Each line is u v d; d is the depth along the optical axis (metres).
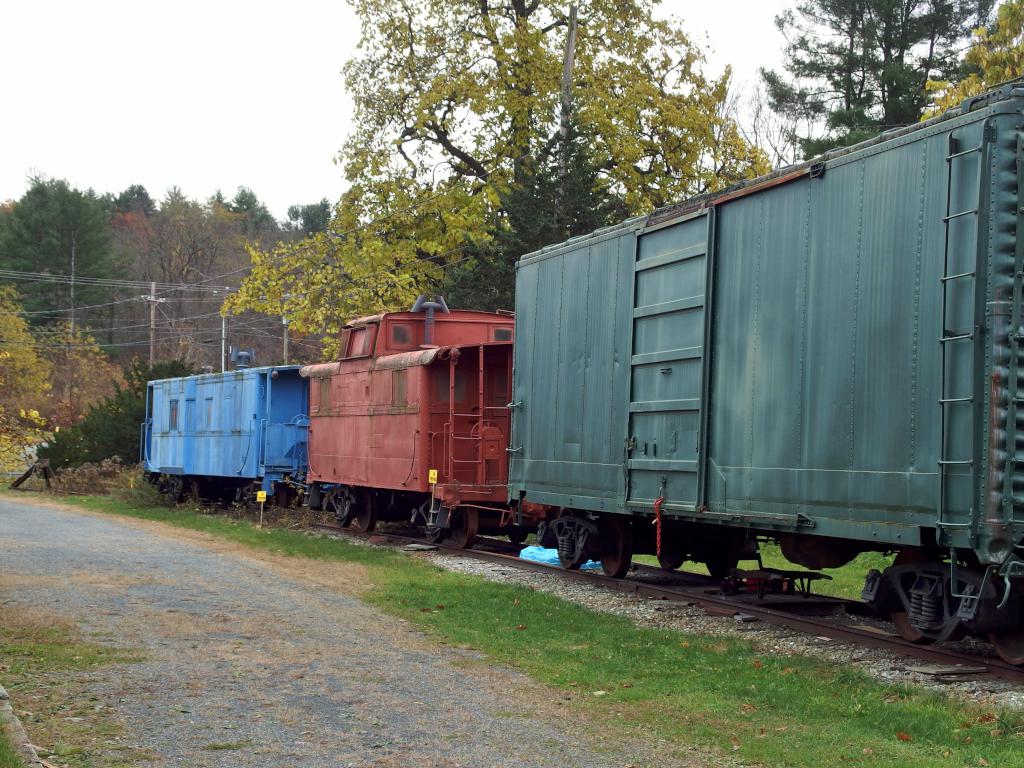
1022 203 7.36
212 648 8.76
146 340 74.31
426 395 17.16
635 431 11.71
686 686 7.77
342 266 28.22
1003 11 17.83
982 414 7.32
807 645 9.33
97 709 6.77
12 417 24.44
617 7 28.50
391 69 29.23
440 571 14.16
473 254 27.05
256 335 72.69
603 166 27.45
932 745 6.35
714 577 13.36
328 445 21.30
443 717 6.87
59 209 69.06
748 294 9.95
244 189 93.81
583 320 12.95
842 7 32.75
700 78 28.98
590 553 13.38
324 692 7.43
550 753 6.13
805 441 9.09
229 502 27.81
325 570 13.98
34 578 12.34
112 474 35.44
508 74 28.05
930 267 7.88
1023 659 7.93
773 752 6.13
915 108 30.70
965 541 7.40
